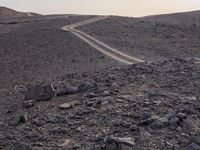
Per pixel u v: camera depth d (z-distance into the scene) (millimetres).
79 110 15836
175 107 14508
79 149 11648
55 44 101500
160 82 19828
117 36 113750
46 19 173000
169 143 11180
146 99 16203
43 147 12109
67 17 174875
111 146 11203
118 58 78062
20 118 15547
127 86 19531
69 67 74812
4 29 151000
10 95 26156
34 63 84688
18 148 11625
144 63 29500
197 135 11555
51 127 14094
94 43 99188
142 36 118000
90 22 147875
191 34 125750
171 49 98875
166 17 183875
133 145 11242
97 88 19625
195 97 16062
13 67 82562
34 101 19250
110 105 15773
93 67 69625
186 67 24328
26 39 112500
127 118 13859
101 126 13414
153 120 12820
